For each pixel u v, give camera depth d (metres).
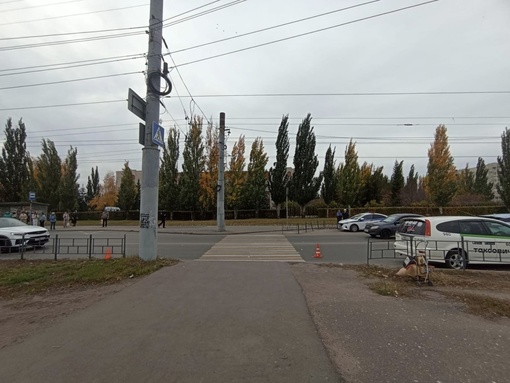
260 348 3.97
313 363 3.58
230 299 6.05
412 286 6.98
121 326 4.77
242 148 44.69
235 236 22.20
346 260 11.37
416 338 4.30
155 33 9.71
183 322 4.89
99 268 8.85
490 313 5.29
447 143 43.06
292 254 12.91
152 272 8.33
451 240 9.60
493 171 90.06
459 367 3.51
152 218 9.61
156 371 3.42
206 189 43.47
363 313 5.27
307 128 45.19
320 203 50.06
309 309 5.48
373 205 48.94
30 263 10.50
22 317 5.39
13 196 45.97
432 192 43.75
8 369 3.52
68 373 3.40
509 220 15.88
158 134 9.73
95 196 73.88
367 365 3.54
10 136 46.16
